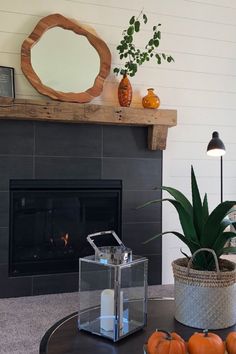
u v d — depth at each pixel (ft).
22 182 10.28
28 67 10.18
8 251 10.13
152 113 10.80
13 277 10.18
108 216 11.26
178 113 11.92
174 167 11.84
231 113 12.53
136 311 4.52
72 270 10.89
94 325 4.47
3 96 9.96
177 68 11.89
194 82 12.08
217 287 4.44
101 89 10.84
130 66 10.71
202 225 4.84
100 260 4.50
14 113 9.57
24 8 10.38
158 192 11.54
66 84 10.61
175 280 4.73
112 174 11.07
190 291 4.52
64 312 8.95
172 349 3.41
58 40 10.58
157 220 11.50
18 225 10.44
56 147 10.53
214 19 12.28
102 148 10.96
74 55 10.71
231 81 12.52
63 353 3.87
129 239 11.22
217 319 4.45
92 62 10.87
